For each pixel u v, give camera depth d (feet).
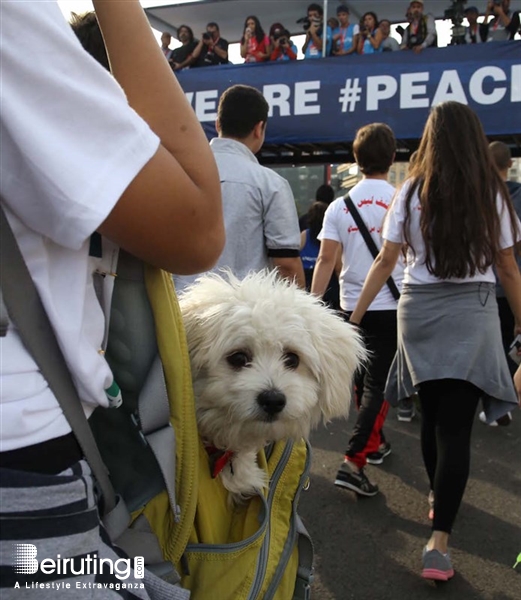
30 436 2.51
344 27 25.49
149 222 2.86
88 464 2.84
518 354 8.97
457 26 23.81
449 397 8.36
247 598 3.79
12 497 2.40
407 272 8.68
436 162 8.02
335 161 29.45
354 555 9.21
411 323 8.47
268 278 5.25
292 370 4.84
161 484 3.59
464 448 8.38
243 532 4.15
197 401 4.64
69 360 2.76
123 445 3.65
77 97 2.58
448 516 8.43
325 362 4.94
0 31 2.50
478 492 11.23
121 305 3.47
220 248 3.32
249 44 26.71
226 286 4.89
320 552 9.28
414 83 21.01
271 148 27.94
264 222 9.09
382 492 11.21
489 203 7.88
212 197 3.15
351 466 10.93
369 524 10.09
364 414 10.90
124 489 3.66
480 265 7.96
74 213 2.53
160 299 3.53
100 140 2.63
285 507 4.50
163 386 3.46
